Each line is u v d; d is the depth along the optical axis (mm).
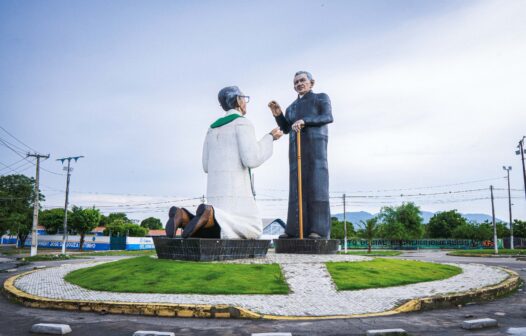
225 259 16250
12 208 59562
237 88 18781
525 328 8898
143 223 106312
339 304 11227
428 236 81438
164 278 13391
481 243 69812
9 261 33312
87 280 14805
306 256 18453
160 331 8914
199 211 16203
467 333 8477
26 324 9742
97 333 8812
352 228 78875
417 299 11320
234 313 10289
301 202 20766
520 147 44125
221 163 17578
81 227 59938
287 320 9883
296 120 22141
